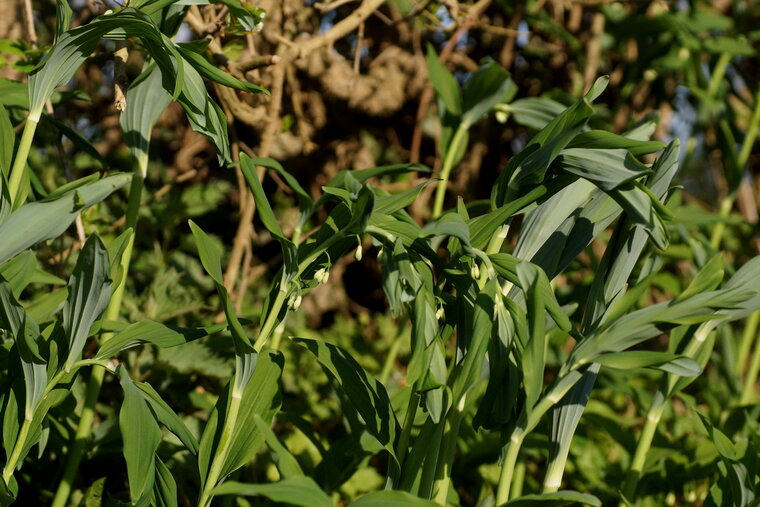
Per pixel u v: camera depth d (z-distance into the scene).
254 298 2.70
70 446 1.73
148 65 1.67
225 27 1.74
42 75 1.46
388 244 1.45
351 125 3.12
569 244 1.50
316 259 1.49
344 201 1.45
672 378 1.65
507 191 1.47
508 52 3.13
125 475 1.83
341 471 1.72
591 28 3.14
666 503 1.96
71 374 1.47
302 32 2.51
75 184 1.43
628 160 1.40
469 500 1.99
